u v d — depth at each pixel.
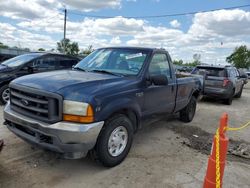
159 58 4.98
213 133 6.11
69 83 3.48
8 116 3.72
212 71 10.75
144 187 3.39
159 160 4.26
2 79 7.28
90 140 3.31
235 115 8.73
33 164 3.82
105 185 3.38
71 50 38.44
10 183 3.29
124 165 3.97
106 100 3.50
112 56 4.85
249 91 19.27
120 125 3.81
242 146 5.19
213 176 2.74
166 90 5.10
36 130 3.34
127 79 4.14
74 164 3.90
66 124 3.21
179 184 3.53
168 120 6.93
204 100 11.77
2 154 4.07
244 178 3.86
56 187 3.28
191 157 4.48
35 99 3.41
